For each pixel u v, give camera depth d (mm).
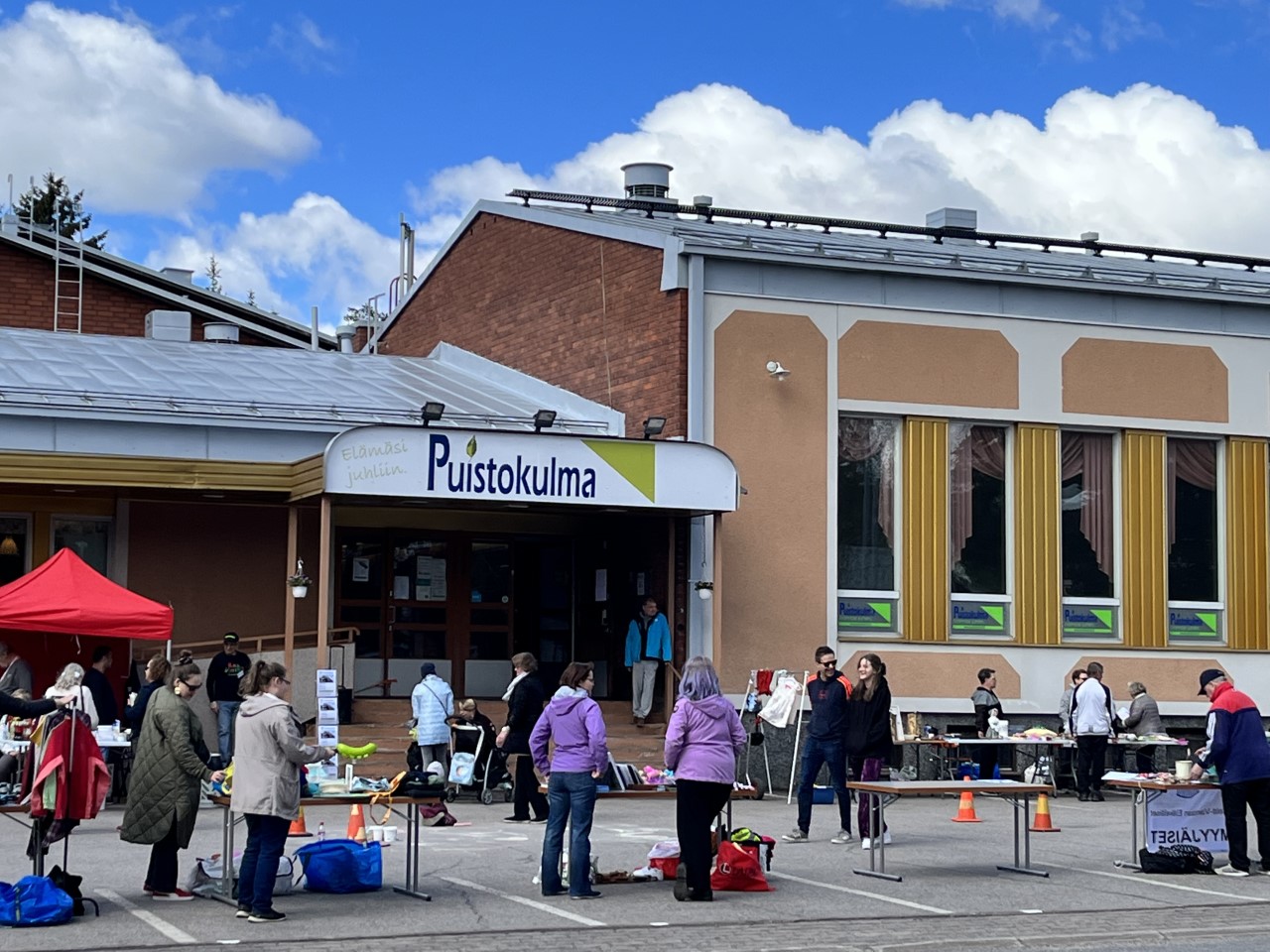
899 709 24969
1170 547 26906
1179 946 11992
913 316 25562
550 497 22359
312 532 25891
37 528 24297
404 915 12469
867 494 25375
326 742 20844
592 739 13469
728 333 24672
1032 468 26000
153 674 19703
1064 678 25906
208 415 24016
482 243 32219
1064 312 26359
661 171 32875
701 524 24438
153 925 11883
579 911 12789
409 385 28969
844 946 11484
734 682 24250
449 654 27250
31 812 12438
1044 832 19016
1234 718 15516
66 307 39500
